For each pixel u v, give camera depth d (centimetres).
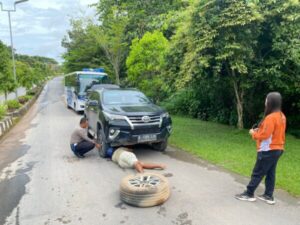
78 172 587
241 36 781
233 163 612
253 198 428
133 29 2183
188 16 833
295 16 759
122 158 611
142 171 572
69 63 3045
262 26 820
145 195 413
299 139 884
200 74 862
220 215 387
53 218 394
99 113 716
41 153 761
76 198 457
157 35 1460
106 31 2142
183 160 656
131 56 1508
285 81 867
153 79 1484
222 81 1018
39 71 5056
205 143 804
